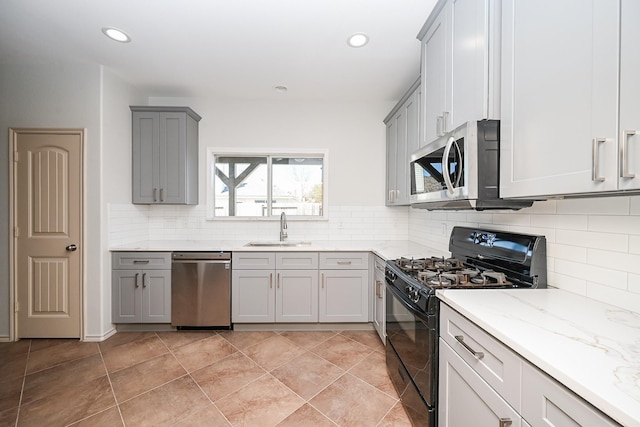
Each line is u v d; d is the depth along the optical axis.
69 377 1.94
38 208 2.46
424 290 1.32
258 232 3.24
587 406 0.59
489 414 0.90
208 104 3.19
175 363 2.11
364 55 2.30
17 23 1.91
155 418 1.57
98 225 2.48
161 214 3.19
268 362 2.13
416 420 1.42
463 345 1.03
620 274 1.02
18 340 2.46
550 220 1.30
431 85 1.72
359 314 2.69
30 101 2.43
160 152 2.88
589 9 0.80
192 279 2.61
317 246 2.80
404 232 3.29
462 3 1.38
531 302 1.09
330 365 2.09
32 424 1.52
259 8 1.76
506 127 1.16
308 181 3.34
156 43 2.14
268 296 2.65
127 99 2.80
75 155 2.45
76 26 1.94
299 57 2.34
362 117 3.26
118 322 2.58
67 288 2.48
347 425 1.52
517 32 1.09
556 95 0.92
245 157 3.32
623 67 0.71
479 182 1.24
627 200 1.00
